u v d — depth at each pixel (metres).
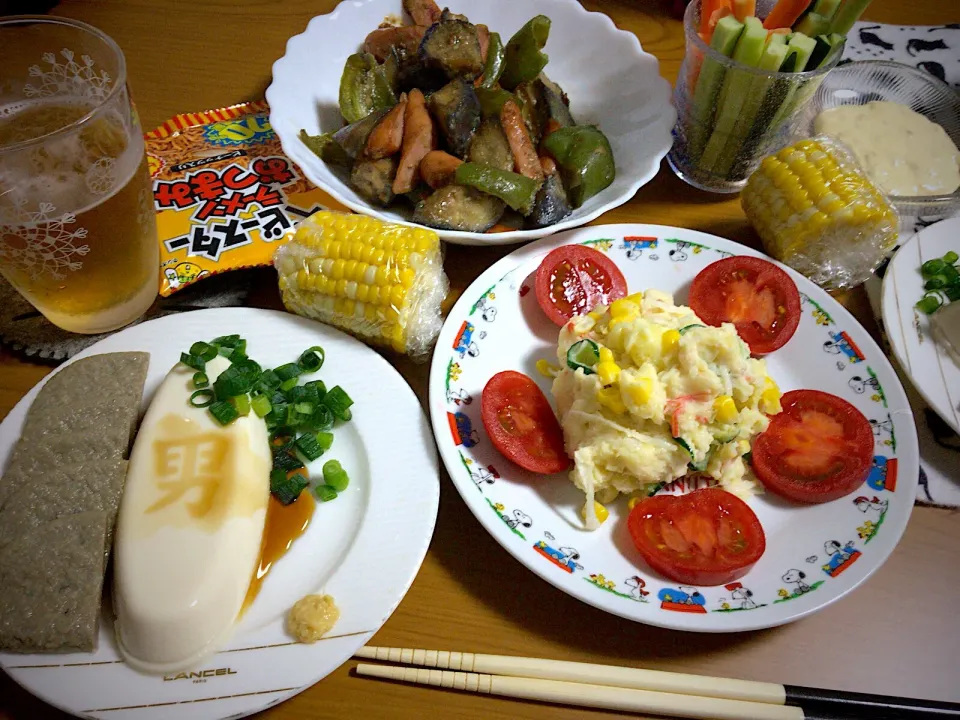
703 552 0.30
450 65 0.41
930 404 0.34
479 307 0.36
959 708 0.28
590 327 0.34
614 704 0.27
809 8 0.40
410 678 0.27
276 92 0.40
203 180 0.40
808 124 0.47
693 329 0.33
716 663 0.29
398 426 0.32
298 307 0.36
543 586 0.30
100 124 0.29
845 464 0.32
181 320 0.35
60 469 0.29
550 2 0.46
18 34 0.31
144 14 0.51
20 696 0.27
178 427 0.30
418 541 0.29
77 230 0.30
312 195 0.40
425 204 0.38
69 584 0.27
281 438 0.33
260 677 0.26
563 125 0.42
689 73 0.42
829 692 0.28
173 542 0.27
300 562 0.30
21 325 0.36
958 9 0.55
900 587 0.31
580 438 0.32
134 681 0.26
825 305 0.37
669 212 0.44
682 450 0.31
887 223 0.37
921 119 0.47
